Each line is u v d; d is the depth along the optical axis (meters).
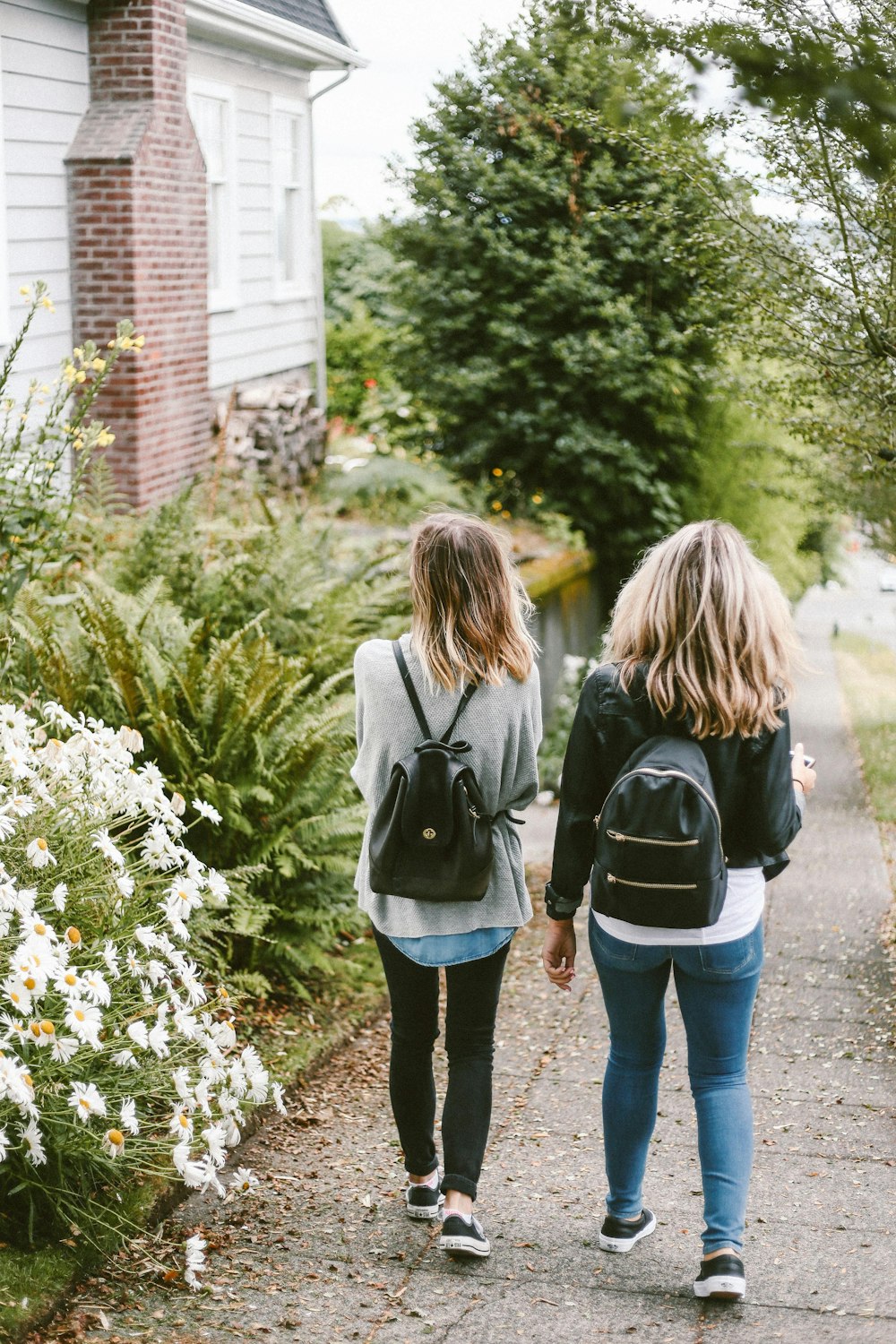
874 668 23.81
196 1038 3.12
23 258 8.65
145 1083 3.13
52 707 3.48
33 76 8.62
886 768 11.56
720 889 2.75
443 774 2.90
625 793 2.74
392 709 3.00
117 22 9.22
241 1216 3.30
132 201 9.06
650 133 5.70
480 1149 3.07
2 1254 2.83
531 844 8.92
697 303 7.02
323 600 6.43
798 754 3.23
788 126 4.71
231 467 10.23
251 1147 3.77
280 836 4.82
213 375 12.34
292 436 12.74
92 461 8.27
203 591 6.16
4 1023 2.78
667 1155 3.82
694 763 2.76
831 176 5.31
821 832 8.93
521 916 3.06
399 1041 3.19
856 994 5.39
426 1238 3.22
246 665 5.23
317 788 5.03
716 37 2.80
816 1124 4.05
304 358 14.98
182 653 5.12
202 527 6.62
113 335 9.23
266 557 6.39
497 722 2.98
